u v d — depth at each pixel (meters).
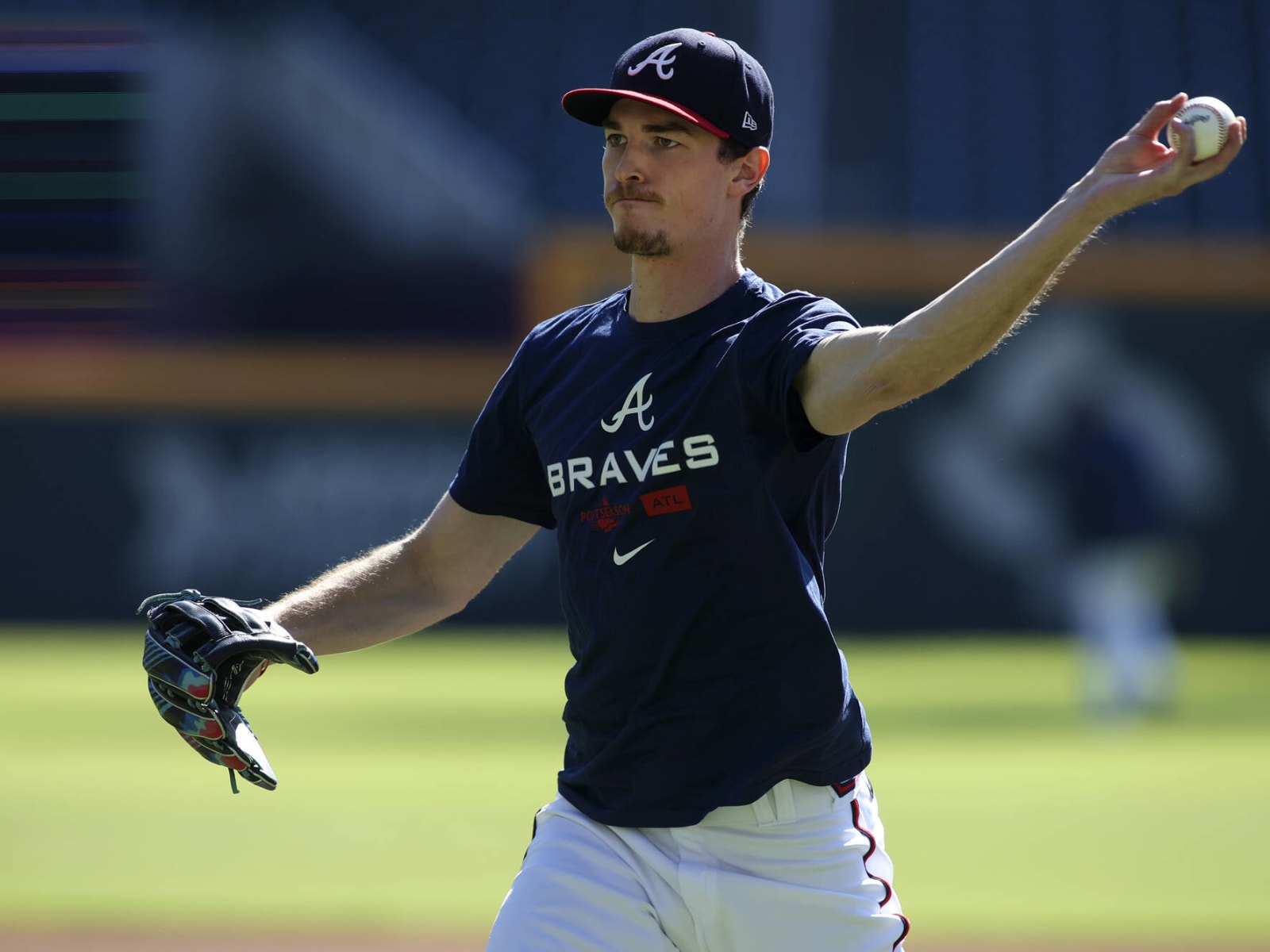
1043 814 31.97
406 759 38.69
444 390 67.06
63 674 54.84
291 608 13.63
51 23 76.56
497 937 12.55
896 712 47.09
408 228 77.62
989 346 10.43
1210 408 63.91
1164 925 23.39
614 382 12.39
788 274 66.38
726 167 12.37
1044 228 10.12
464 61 87.62
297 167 77.81
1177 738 42.19
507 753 39.66
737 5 92.69
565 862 12.59
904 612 64.94
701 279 12.41
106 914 24.31
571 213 81.56
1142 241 77.19
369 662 60.25
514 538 14.18
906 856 28.34
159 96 77.00
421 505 67.00
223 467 67.00
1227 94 89.62
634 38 89.56
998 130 89.12
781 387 11.29
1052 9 92.88
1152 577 48.12
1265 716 46.16
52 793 34.19
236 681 12.38
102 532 66.88
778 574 11.82
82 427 66.88
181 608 12.25
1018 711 47.28
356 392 67.12
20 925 23.55
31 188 74.19
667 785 12.22
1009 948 22.22
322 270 76.25
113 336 72.69
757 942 12.28
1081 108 89.62
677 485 11.87
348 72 82.06
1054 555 64.12
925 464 64.75
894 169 87.56
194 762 38.12
